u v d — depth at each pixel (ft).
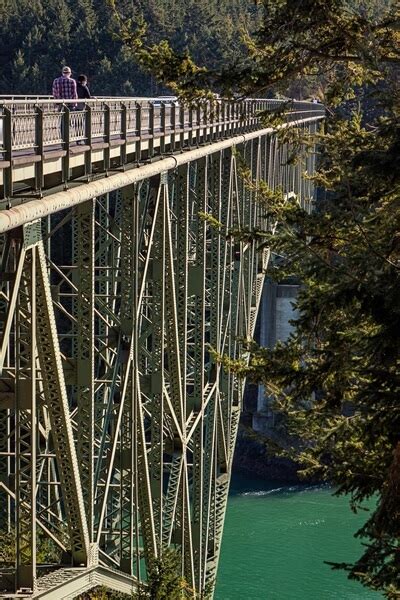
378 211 86.79
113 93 440.45
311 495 331.16
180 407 142.10
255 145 238.48
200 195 166.30
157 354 128.67
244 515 306.96
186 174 147.33
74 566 94.63
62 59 452.35
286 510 312.29
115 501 129.18
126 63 440.04
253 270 248.73
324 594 243.19
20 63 438.81
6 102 75.20
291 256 78.33
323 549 273.95
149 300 156.04
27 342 81.10
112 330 113.09
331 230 85.05
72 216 98.02
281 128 106.93
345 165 79.46
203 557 170.30
